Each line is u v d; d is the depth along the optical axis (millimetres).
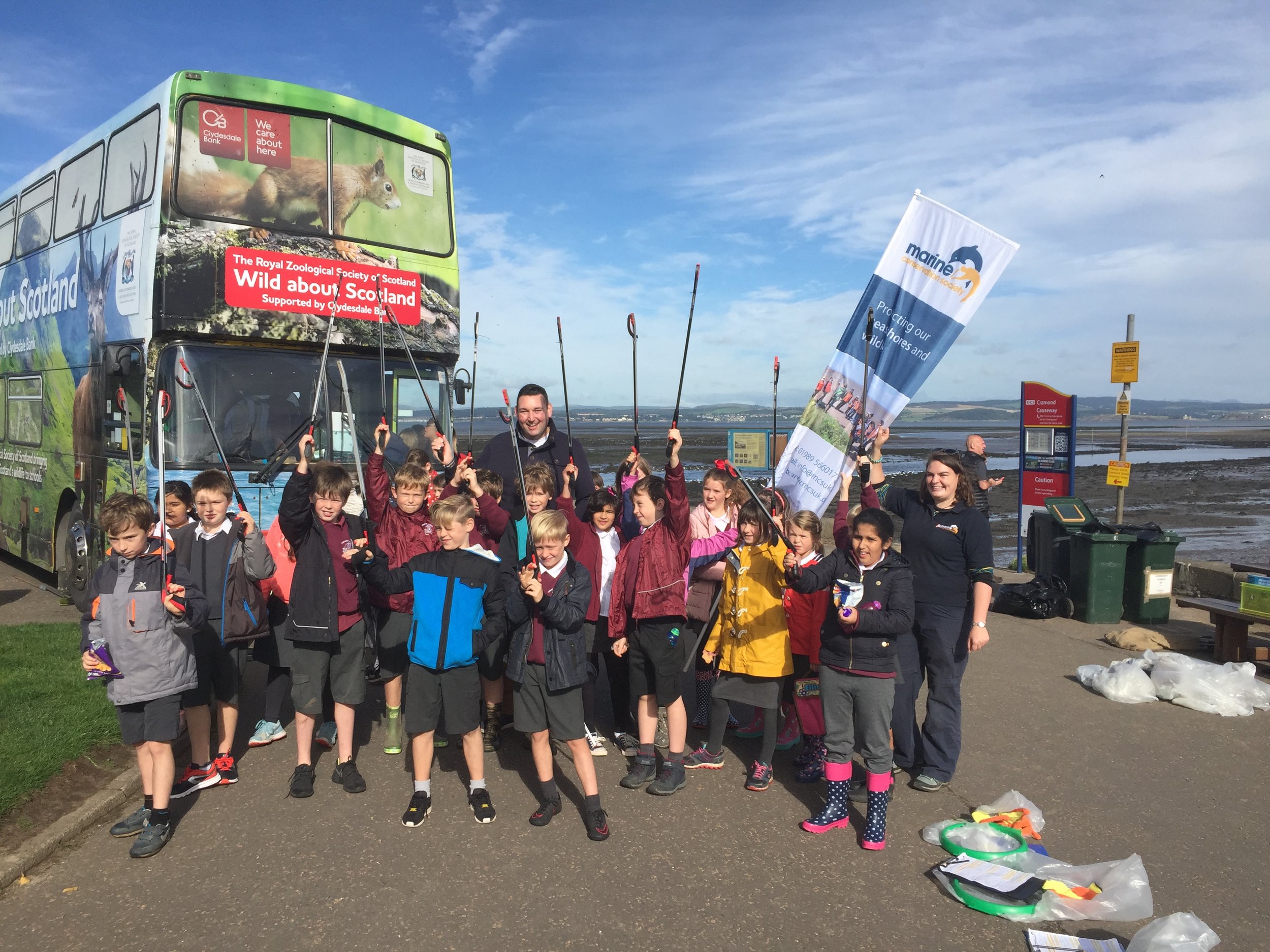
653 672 4980
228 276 6906
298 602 4773
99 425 8062
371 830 4395
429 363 8109
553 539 4281
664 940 3430
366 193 7754
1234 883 3879
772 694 4930
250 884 3848
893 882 3904
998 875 3807
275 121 7293
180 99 6863
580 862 4066
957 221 6734
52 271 9617
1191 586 9727
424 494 5270
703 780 5117
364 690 4977
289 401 7145
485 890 3809
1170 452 58562
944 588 4898
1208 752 5457
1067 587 9289
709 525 5531
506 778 5141
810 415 7246
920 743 5324
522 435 5797
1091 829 4418
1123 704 6418
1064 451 11219
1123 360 10445
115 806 4582
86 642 4074
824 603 5047
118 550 4156
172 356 6754
